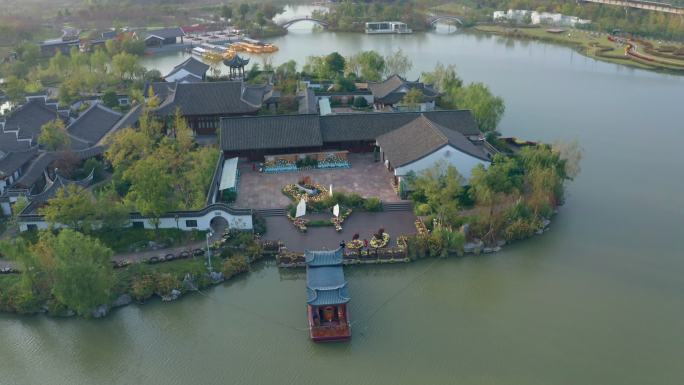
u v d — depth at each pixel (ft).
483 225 270.26
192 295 237.25
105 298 223.51
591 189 325.83
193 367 200.23
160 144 326.65
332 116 360.69
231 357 204.33
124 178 284.61
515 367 198.08
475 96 404.77
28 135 350.02
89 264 215.31
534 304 230.07
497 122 402.52
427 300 232.32
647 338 211.41
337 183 321.52
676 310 225.97
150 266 247.70
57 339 214.90
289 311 228.02
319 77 520.83
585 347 207.21
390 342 209.97
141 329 219.00
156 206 259.60
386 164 340.39
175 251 258.98
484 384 191.01
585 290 238.27
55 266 219.00
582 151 375.66
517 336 212.64
